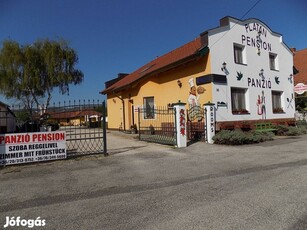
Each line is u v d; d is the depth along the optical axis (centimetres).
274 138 1571
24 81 2723
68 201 577
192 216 467
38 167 925
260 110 1777
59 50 2864
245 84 1689
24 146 964
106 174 802
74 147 1350
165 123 1742
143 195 596
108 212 504
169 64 1678
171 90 1778
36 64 2795
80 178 766
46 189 671
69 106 1074
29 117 1055
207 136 1417
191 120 1578
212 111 1427
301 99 2405
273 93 1933
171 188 641
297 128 1806
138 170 841
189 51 1722
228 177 718
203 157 1027
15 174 837
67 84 2914
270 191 580
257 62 1792
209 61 1515
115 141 1612
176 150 1207
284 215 454
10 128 1125
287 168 784
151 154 1120
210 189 618
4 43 2778
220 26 1573
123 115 2414
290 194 554
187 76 1655
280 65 1975
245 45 1716
